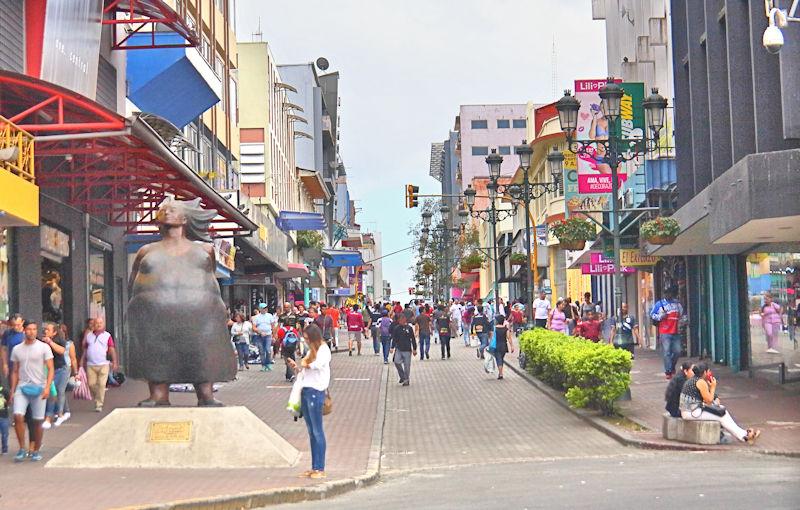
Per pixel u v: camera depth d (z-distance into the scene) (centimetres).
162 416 1368
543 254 6469
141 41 2941
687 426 1527
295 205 7594
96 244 2744
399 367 2820
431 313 5234
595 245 3816
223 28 4716
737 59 2309
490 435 1812
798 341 2169
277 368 3294
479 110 11419
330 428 1877
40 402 1412
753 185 1766
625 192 3669
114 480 1241
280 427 1847
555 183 3347
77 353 2505
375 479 1327
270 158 5897
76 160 2280
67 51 2200
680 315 2516
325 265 8750
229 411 1380
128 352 1406
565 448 1605
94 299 2734
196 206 1448
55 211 2331
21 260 2091
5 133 1520
